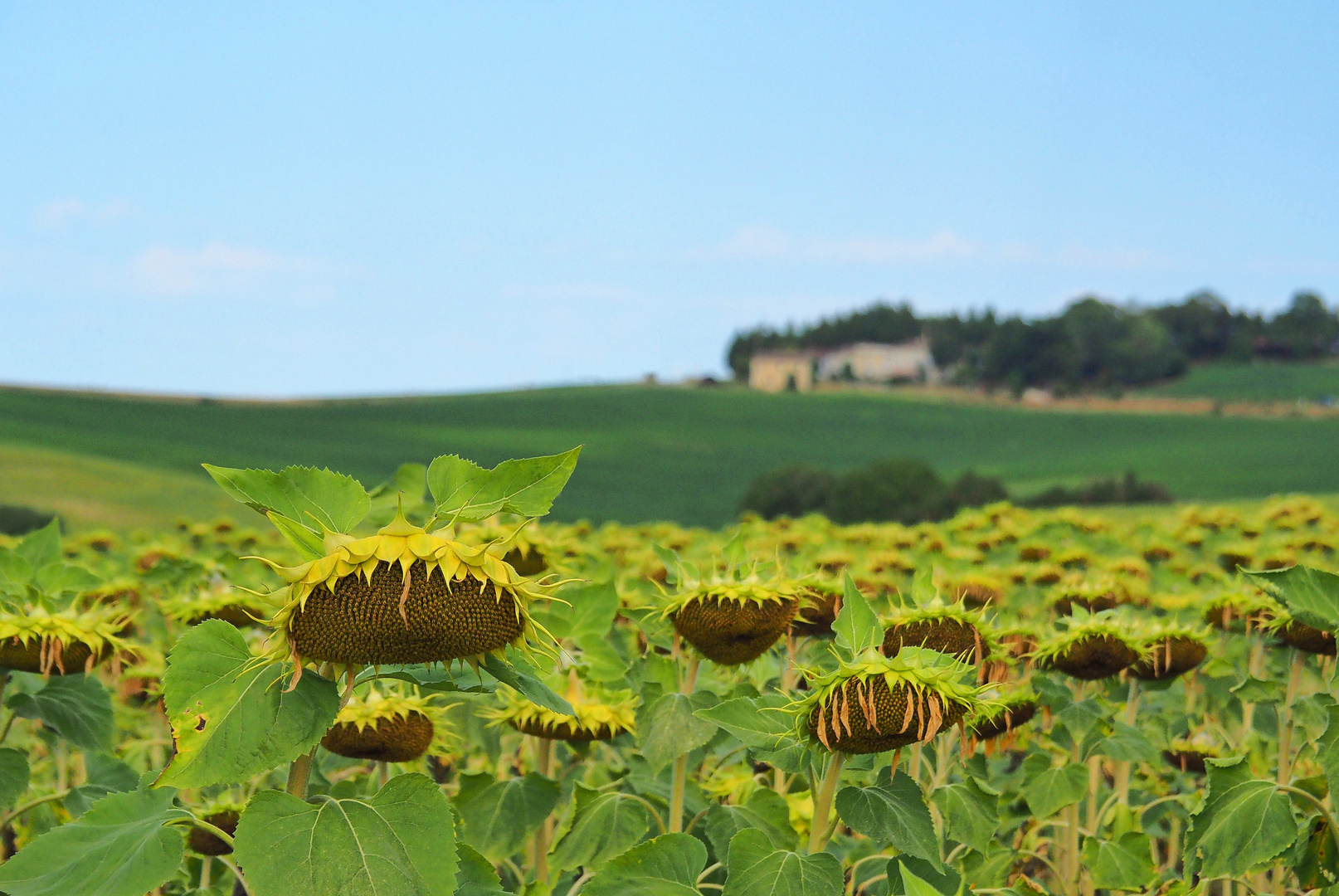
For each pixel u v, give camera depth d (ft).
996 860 15.93
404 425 415.85
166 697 8.80
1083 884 18.12
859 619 11.25
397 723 13.94
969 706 10.46
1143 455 400.06
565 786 17.95
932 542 36.81
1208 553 38.01
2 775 14.10
